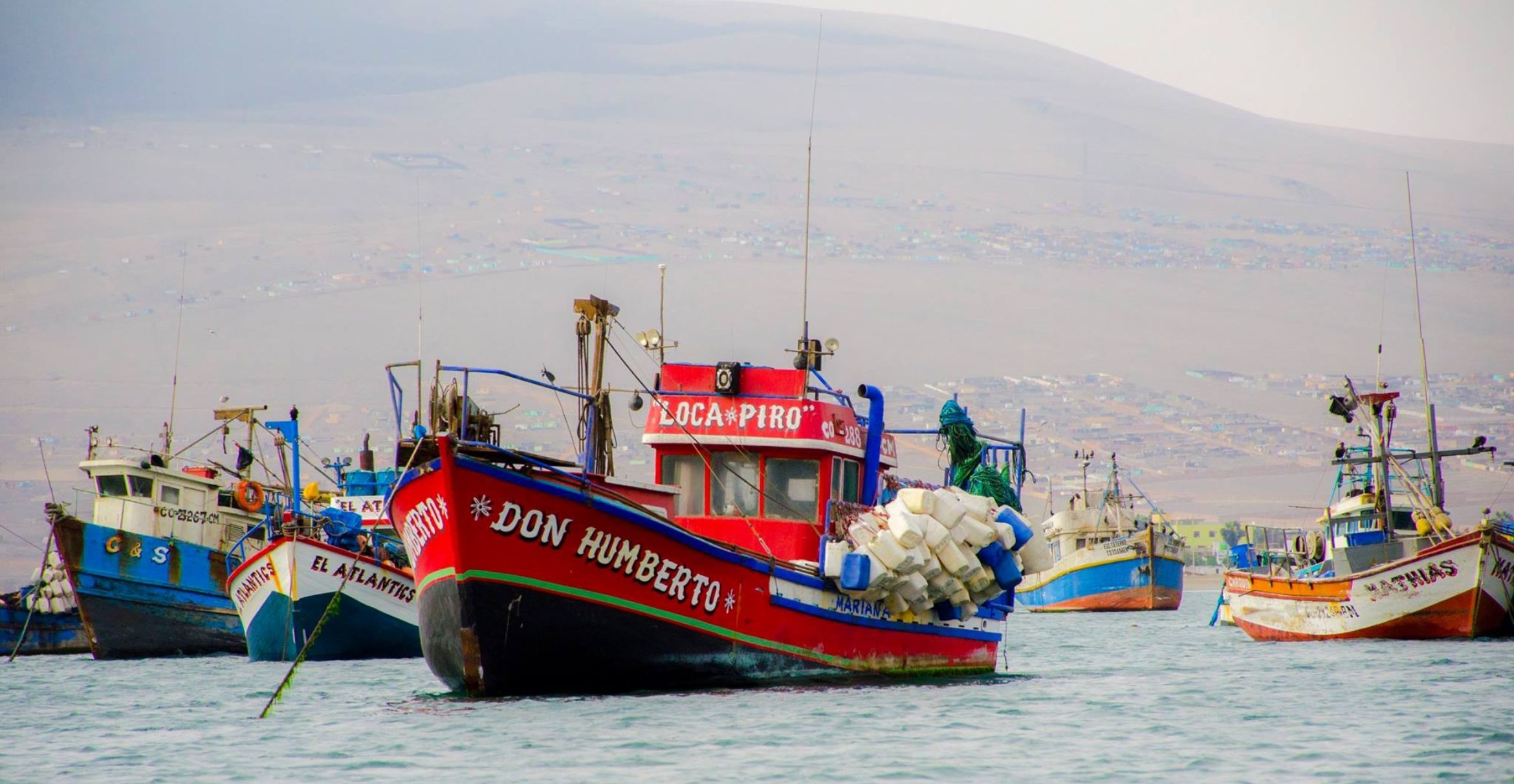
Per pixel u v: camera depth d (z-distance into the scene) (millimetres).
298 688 133000
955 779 84312
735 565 107312
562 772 83750
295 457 176375
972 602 125125
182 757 93375
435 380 107188
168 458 194000
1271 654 169500
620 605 102938
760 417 120938
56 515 181750
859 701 110125
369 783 82125
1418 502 194375
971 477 137250
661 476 123062
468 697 106562
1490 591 169875
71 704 126375
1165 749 94625
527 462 101562
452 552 100062
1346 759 91625
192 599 189375
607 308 121312
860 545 115250
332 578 161125
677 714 101188
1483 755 92938
